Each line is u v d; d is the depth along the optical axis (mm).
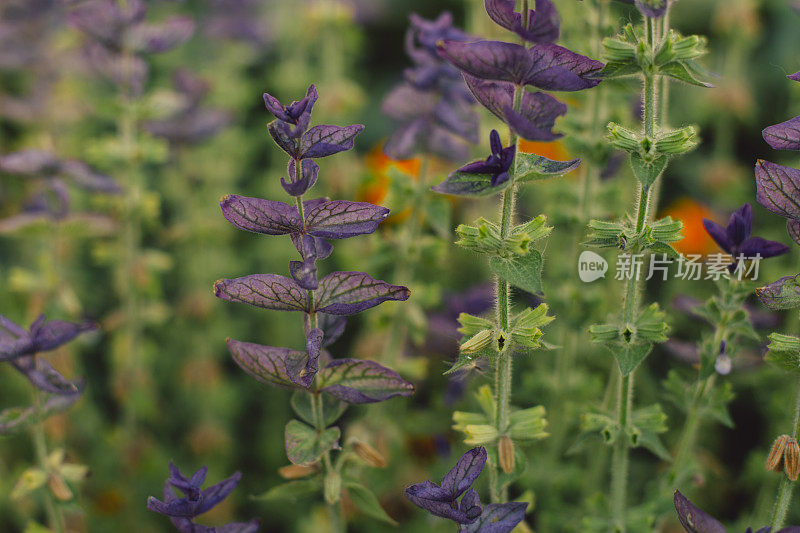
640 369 672
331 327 495
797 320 626
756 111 941
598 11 577
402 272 638
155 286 740
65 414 700
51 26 990
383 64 1197
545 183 661
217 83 967
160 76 1057
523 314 490
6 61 970
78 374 760
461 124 610
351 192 859
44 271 687
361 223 464
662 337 498
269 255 901
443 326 660
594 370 702
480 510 462
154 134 833
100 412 817
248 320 902
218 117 855
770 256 500
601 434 534
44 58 970
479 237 473
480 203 782
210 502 483
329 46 882
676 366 662
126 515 748
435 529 596
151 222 736
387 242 637
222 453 796
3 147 1009
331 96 840
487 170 461
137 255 739
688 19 1010
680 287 700
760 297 471
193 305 833
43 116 929
